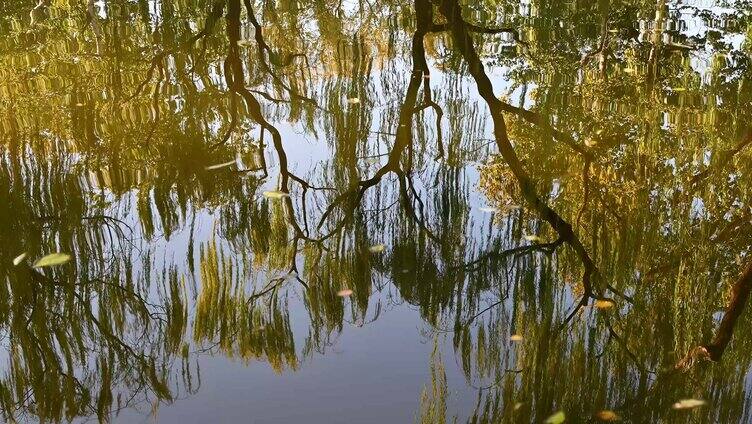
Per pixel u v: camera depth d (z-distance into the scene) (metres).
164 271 4.18
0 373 3.39
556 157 5.64
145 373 3.39
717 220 4.53
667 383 3.12
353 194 5.09
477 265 4.26
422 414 3.02
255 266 4.30
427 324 3.75
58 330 3.70
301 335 3.69
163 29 8.56
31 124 6.43
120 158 5.73
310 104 6.86
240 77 6.86
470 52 6.61
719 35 8.69
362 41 7.98
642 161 5.39
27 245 4.29
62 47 8.63
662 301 3.67
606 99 7.02
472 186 5.30
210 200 5.11
